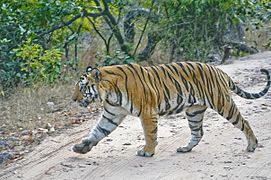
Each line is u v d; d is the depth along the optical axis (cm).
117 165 1079
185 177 1012
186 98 1109
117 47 2359
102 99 1074
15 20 1930
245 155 1120
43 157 1148
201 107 1140
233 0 2361
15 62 1834
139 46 2508
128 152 1152
